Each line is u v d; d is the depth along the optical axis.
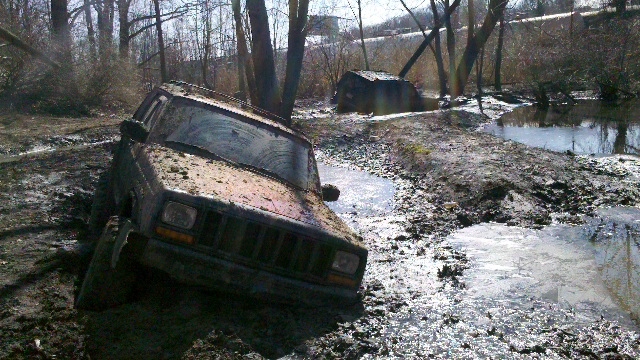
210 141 4.87
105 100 19.28
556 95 26.88
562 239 6.36
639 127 15.62
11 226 5.80
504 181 8.47
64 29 18.61
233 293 3.75
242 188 4.14
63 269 4.62
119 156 5.70
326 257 3.92
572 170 9.50
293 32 13.98
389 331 3.99
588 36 27.00
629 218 7.08
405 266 5.52
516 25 38.31
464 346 3.80
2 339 3.37
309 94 30.33
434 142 12.81
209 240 3.65
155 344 3.46
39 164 9.27
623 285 4.93
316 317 4.02
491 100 24.94
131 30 30.97
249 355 3.42
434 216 7.46
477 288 4.92
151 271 3.94
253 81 15.45
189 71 27.92
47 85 17.42
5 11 16.19
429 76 36.56
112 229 3.92
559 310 4.43
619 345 3.84
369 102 21.91
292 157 5.18
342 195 8.66
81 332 3.54
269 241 3.76
